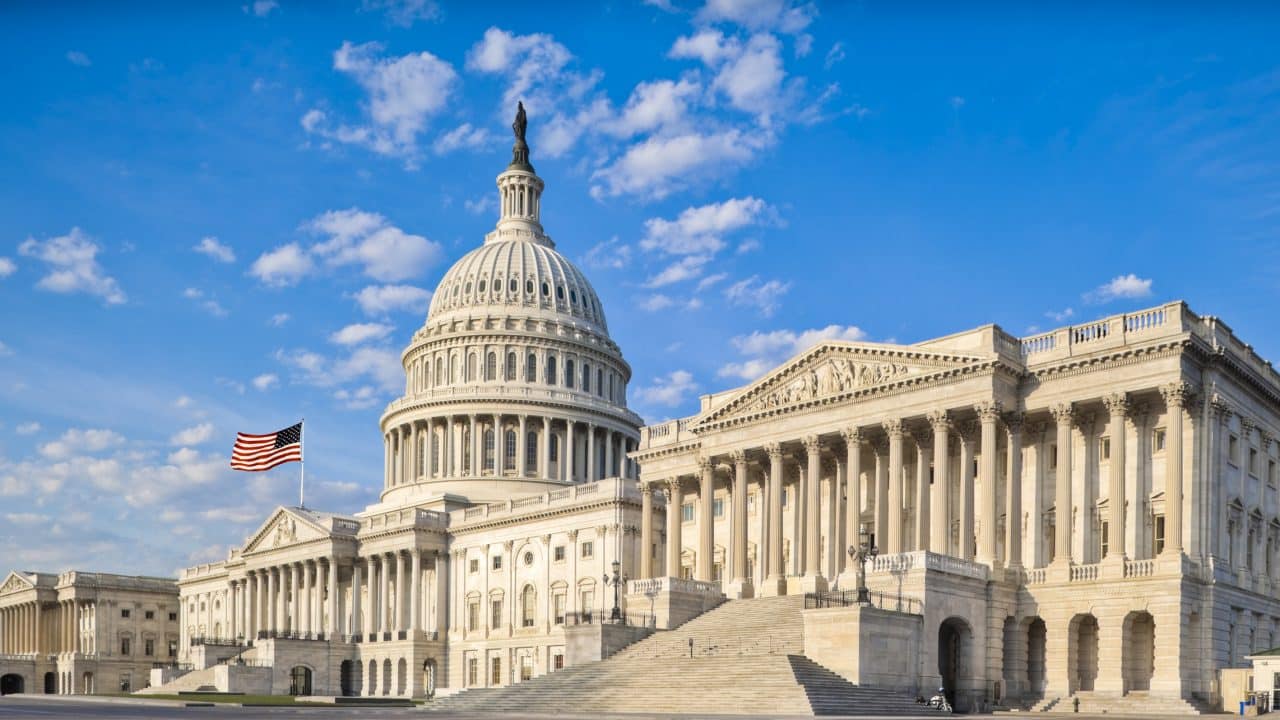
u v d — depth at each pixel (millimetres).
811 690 69312
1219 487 80062
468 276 188750
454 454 176125
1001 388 85625
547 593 139375
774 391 100312
